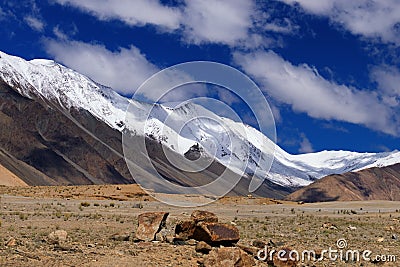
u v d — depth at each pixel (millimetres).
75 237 25312
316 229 36938
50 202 53500
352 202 77562
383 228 38750
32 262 17562
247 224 38781
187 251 21234
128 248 21594
